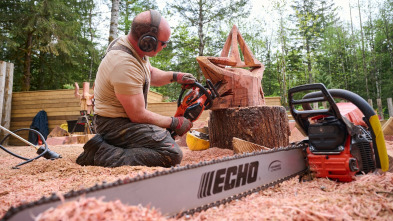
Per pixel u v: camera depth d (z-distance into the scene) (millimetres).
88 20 18719
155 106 11508
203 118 10945
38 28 13828
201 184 1340
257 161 1626
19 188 1882
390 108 12188
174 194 1218
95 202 766
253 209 1223
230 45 3967
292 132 5199
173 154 2621
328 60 33875
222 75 3375
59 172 2340
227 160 1442
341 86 33250
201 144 3975
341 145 1745
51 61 16281
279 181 1758
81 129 8891
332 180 1807
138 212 828
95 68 19484
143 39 2488
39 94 11828
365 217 1099
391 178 1551
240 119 3283
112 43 2715
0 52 14344
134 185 1099
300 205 1200
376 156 1789
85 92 7727
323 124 1801
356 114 2168
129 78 2467
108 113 2672
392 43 30812
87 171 2252
